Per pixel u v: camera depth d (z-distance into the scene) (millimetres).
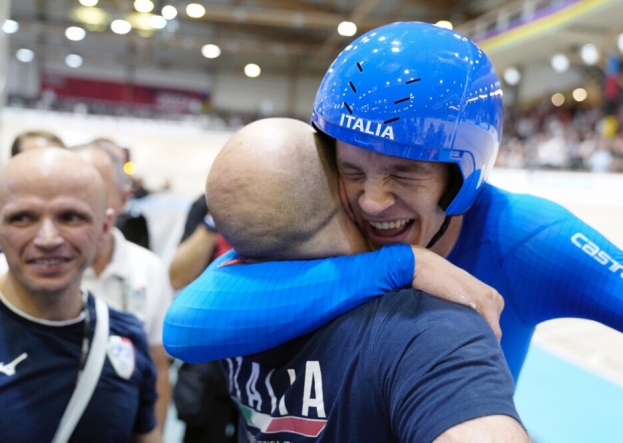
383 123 592
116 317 1160
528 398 1961
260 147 619
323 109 646
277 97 19234
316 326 602
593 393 1976
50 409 1007
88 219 1018
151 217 4129
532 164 7234
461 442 442
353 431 556
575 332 2645
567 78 11867
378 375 538
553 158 7664
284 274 622
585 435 1684
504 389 479
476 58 652
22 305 1028
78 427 1030
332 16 13914
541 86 12805
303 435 599
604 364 2248
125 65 18281
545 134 10070
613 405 1887
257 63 18875
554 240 768
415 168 615
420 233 673
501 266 806
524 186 4160
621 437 1660
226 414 1613
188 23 16875
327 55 17172
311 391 592
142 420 1222
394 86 593
